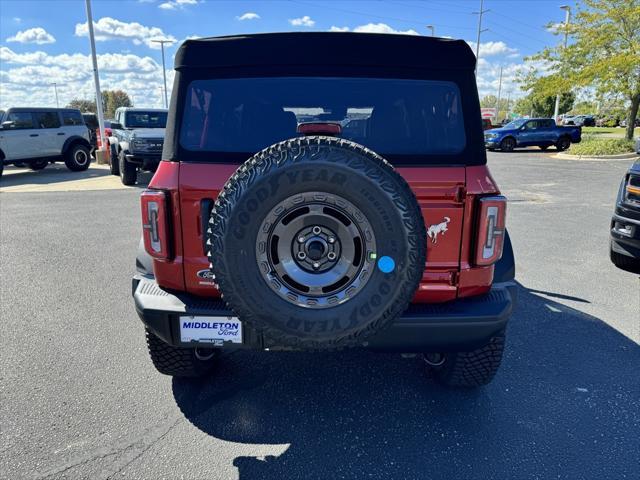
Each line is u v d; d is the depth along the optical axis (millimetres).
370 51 2512
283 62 2521
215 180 2438
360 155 2082
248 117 2547
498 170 16500
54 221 8602
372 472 2445
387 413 2943
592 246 6777
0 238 7305
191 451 2588
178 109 2506
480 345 2508
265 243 2115
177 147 2486
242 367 3490
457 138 2475
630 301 4727
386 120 2562
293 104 2562
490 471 2449
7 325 4148
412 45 2500
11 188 13195
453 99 2494
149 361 3549
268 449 2613
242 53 2516
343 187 2047
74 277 5453
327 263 2148
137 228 8039
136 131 13367
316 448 2623
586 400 3074
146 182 14305
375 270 2119
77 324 4176
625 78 20344
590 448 2619
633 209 5184
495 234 2430
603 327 4137
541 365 3512
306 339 2166
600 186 12688
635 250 5254
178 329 2471
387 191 2061
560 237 7285
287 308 2146
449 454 2576
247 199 2072
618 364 3525
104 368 3439
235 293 2137
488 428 2795
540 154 23938
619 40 20594
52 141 16391
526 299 4781
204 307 2445
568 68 23156
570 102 53125
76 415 2889
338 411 2965
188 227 2479
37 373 3363
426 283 2492
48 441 2648
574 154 21812
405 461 2523
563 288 5098
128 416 2889
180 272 2527
